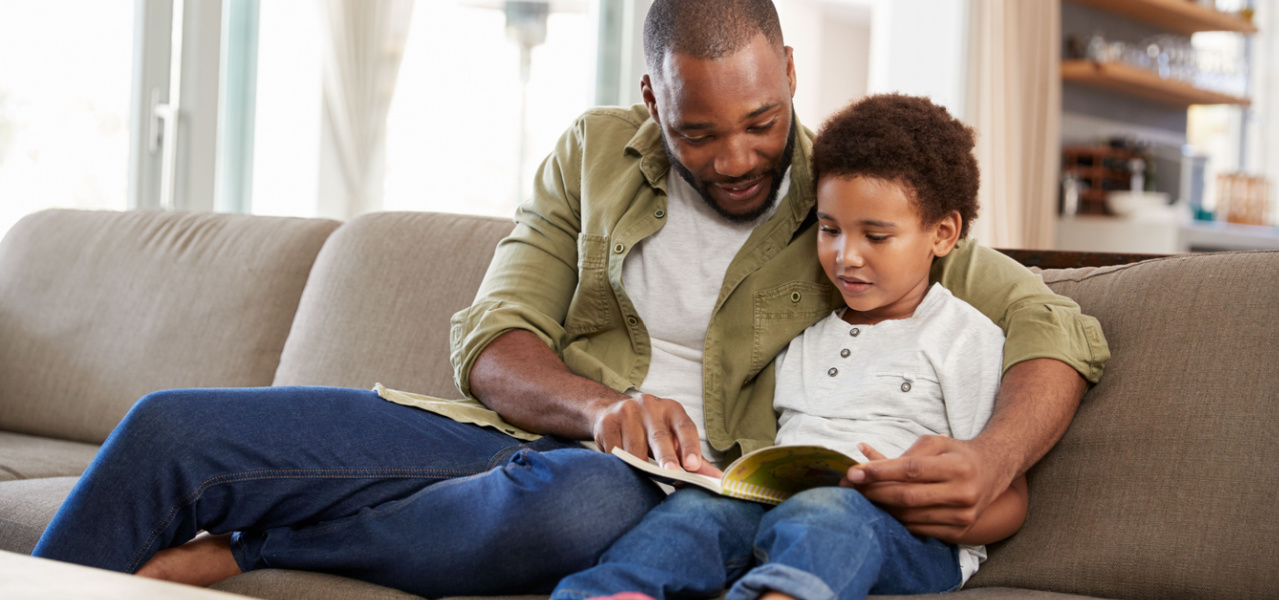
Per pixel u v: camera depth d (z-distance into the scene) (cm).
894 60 387
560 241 127
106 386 185
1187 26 488
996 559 104
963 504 88
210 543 102
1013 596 94
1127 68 417
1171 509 97
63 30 258
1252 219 526
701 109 106
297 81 308
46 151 257
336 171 318
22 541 124
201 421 97
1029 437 95
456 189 336
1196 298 106
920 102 111
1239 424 97
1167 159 455
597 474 89
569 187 129
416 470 105
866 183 104
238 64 300
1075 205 432
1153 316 108
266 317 179
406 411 111
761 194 114
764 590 75
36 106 255
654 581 79
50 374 190
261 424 100
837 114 114
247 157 303
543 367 113
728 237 119
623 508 89
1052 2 384
